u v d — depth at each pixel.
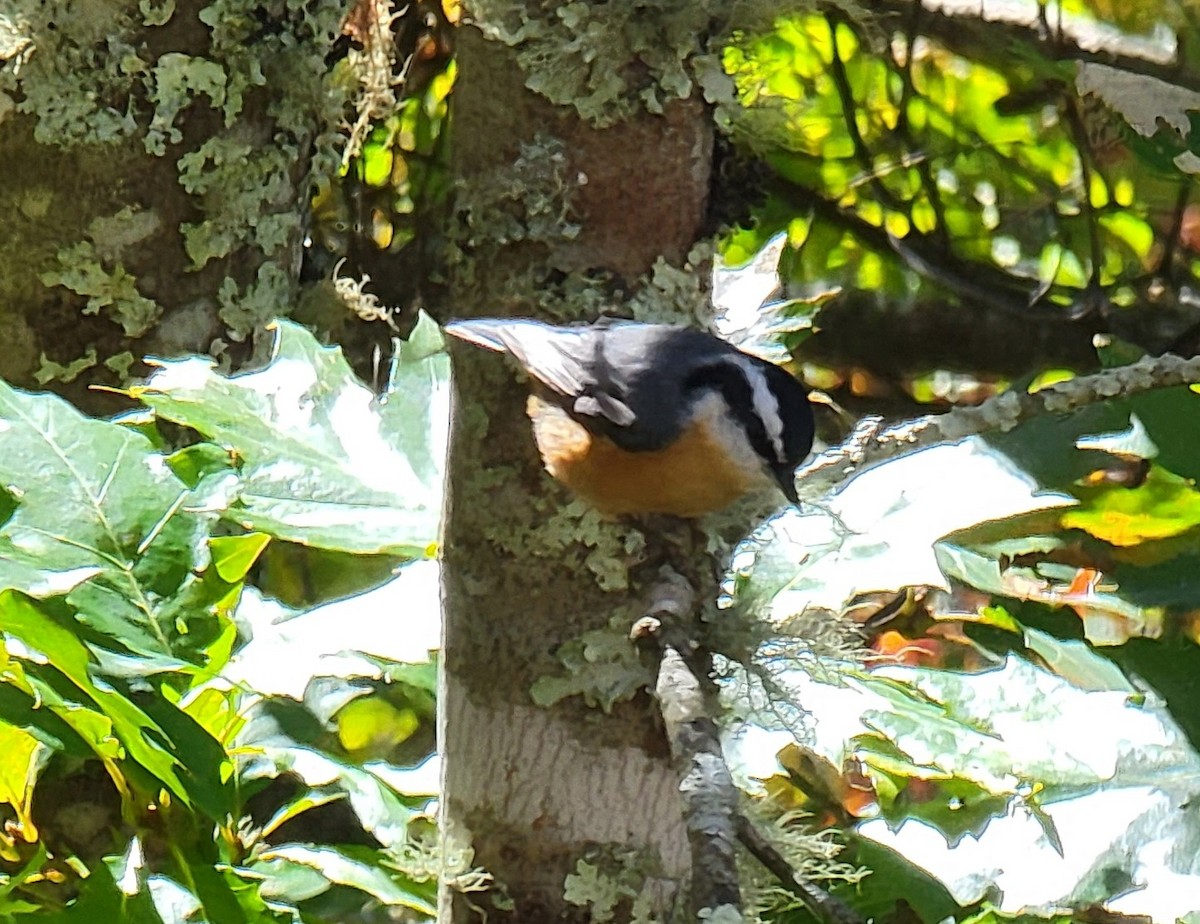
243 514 4.40
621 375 4.82
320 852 4.48
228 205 5.67
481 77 4.37
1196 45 8.64
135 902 4.10
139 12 5.49
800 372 9.47
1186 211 9.66
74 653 4.02
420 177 7.85
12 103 5.42
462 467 4.39
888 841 5.07
